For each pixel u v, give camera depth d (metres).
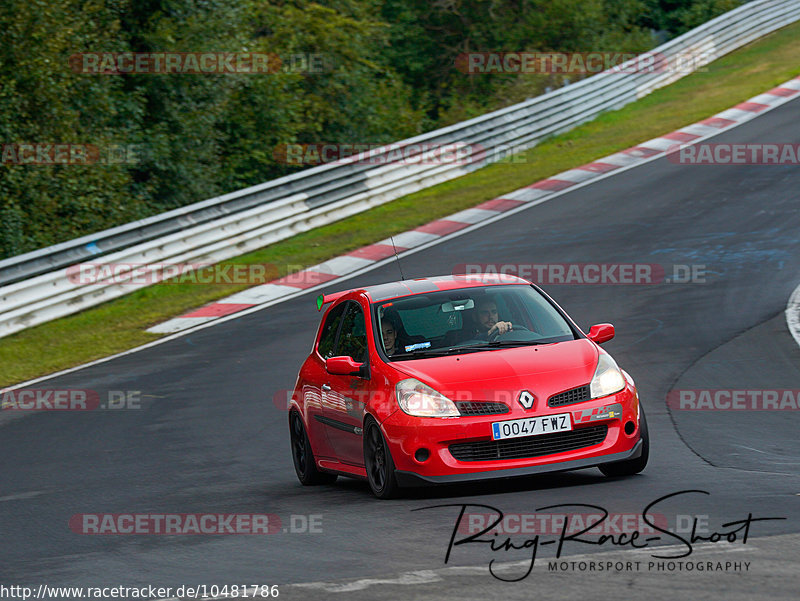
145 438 38.53
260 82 113.38
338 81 127.81
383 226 81.31
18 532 26.44
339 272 68.88
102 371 51.72
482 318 28.03
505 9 159.75
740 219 70.56
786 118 102.31
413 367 26.05
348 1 136.12
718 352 44.19
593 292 57.69
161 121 105.94
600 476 26.80
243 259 76.19
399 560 19.36
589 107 115.31
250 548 21.94
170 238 72.75
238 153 113.75
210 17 107.00
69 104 95.12
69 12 93.81
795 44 142.88
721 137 97.75
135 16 105.31
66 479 33.31
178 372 49.75
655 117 111.94
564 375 25.30
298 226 83.25
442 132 96.75
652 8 177.00
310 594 17.56
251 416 40.38
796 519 20.33
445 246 72.50
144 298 68.56
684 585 16.44
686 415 35.09
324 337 31.50
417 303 28.64
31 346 58.72
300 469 31.19
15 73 86.56
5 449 39.19
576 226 73.81
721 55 143.62
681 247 65.31
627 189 83.19
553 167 95.19
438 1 155.50
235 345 54.00
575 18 152.12
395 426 24.91
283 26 126.56
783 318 48.59
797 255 60.56
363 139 129.50
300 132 125.56
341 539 21.77
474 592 16.83
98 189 92.00
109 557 22.56
